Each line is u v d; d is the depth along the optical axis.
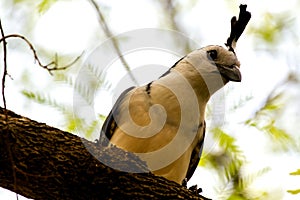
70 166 8.94
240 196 11.62
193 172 11.88
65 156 8.95
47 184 8.92
